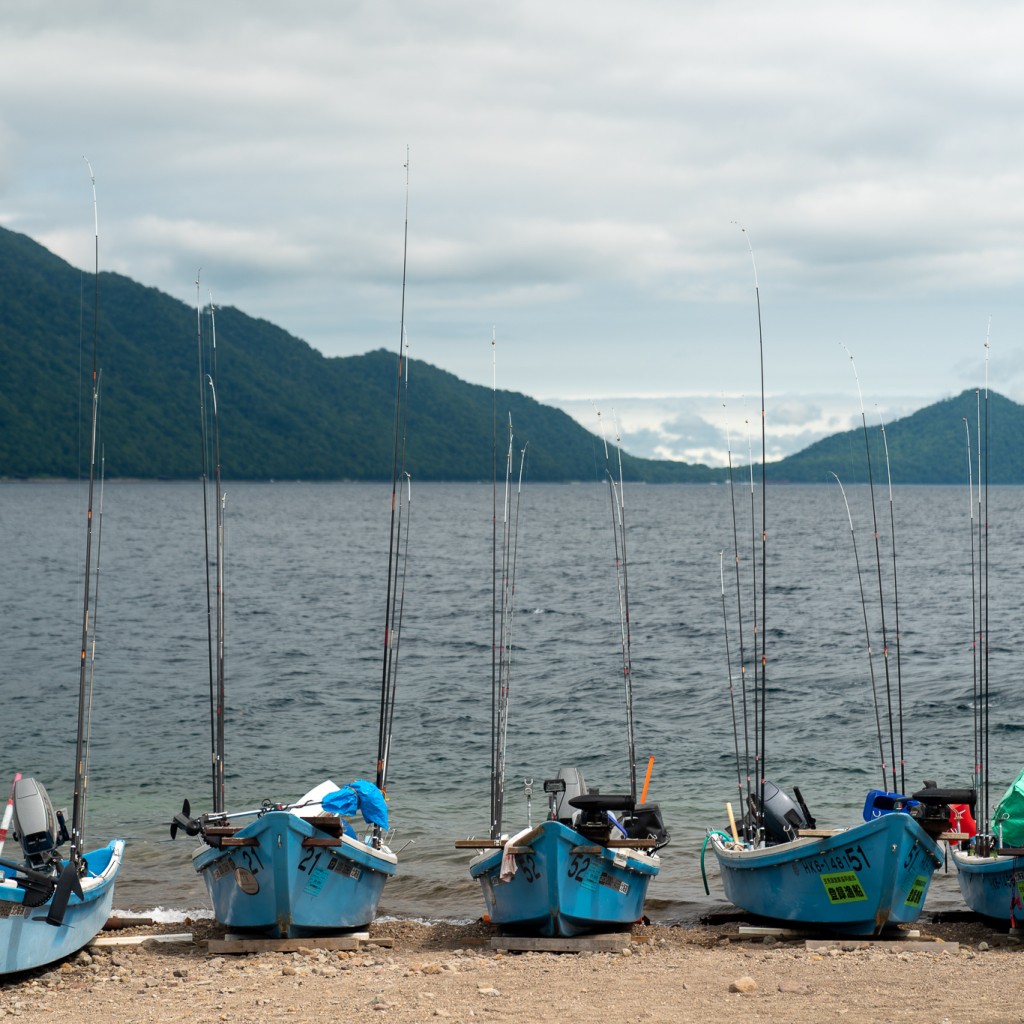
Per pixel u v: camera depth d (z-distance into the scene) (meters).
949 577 60.75
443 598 52.97
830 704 27.59
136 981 10.92
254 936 12.37
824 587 55.81
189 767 22.27
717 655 35.59
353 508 168.88
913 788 20.16
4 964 10.70
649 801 19.58
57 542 92.62
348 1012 9.48
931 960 11.01
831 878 11.96
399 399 15.31
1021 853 12.12
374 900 12.77
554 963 11.27
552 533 105.88
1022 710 26.38
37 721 26.48
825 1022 8.95
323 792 13.14
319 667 34.03
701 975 10.59
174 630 42.28
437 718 26.69
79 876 11.80
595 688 30.25
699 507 164.62
